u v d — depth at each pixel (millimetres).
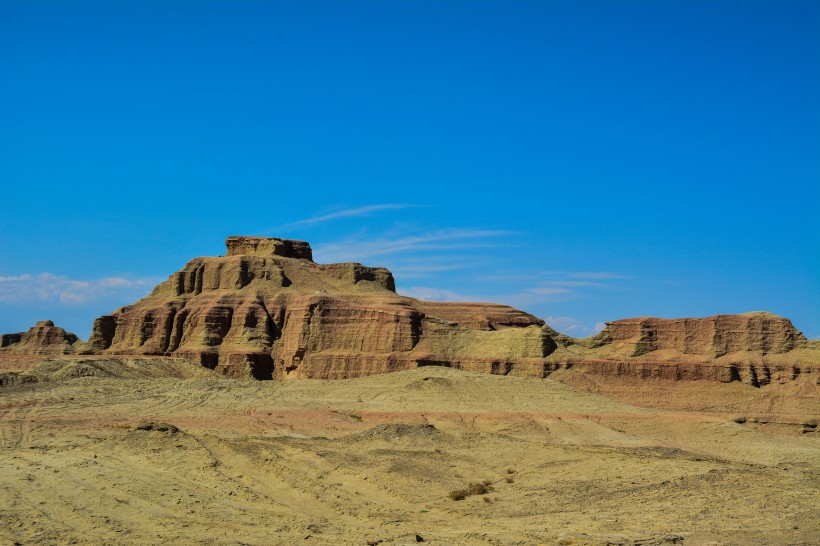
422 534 68188
